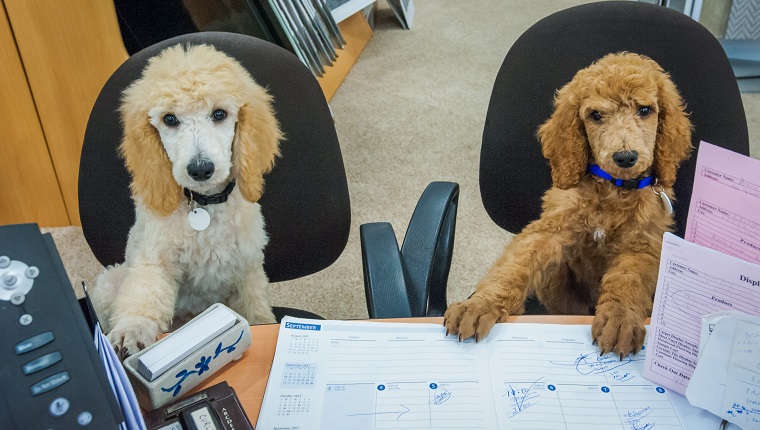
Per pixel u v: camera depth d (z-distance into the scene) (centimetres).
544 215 125
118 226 131
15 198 229
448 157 281
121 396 59
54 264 57
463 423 78
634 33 124
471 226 245
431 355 88
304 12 286
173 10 215
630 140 103
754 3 305
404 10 395
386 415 79
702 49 122
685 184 127
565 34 127
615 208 116
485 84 337
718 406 76
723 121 122
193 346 82
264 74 127
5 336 54
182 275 128
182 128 110
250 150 116
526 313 139
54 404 54
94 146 124
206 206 121
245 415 76
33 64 204
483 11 429
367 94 331
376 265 110
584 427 78
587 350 89
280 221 134
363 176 271
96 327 63
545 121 130
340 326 92
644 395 82
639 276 107
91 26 201
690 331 78
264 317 131
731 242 77
